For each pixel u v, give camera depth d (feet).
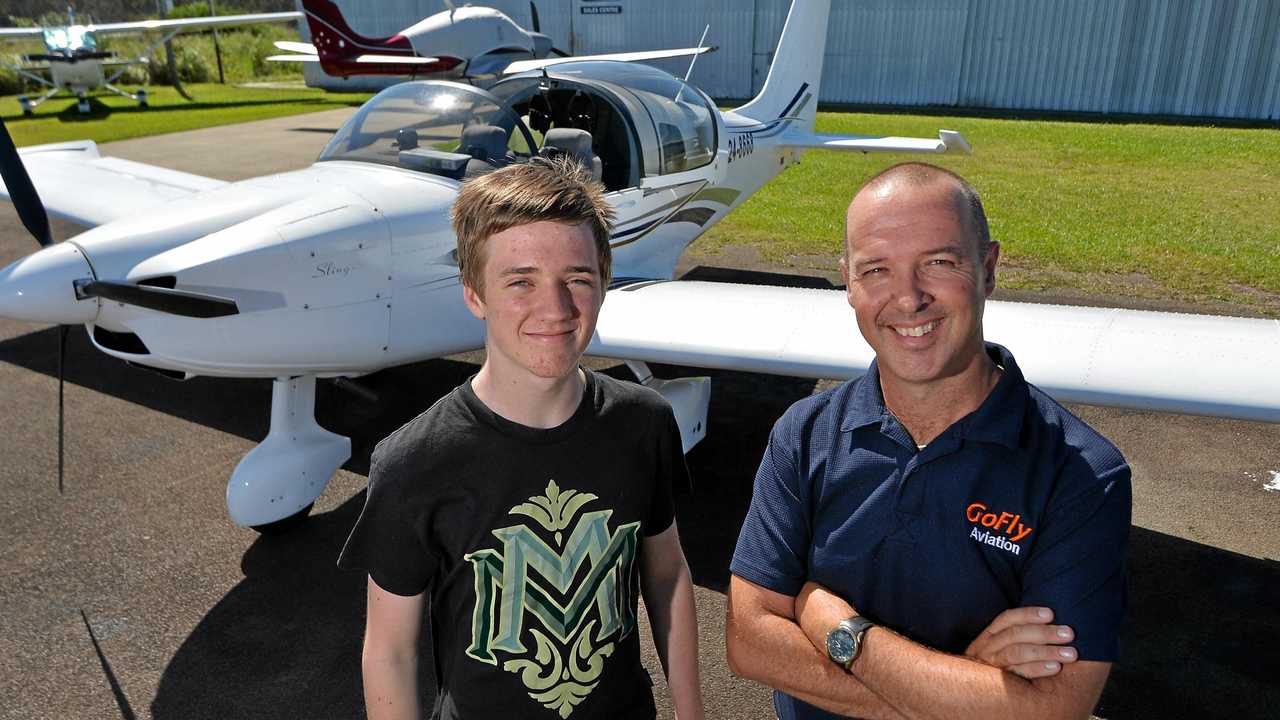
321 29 59.11
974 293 3.76
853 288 4.00
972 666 3.74
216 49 95.71
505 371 3.87
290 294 9.87
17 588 9.36
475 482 3.88
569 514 4.01
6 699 7.73
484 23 59.82
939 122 57.00
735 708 7.82
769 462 4.48
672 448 4.38
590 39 82.79
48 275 8.79
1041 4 66.80
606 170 15.57
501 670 4.09
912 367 3.81
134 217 10.02
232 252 9.46
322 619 8.98
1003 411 3.83
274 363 10.11
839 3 72.08
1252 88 62.34
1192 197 32.04
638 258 15.58
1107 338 9.36
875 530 4.05
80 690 7.88
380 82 76.74
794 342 10.57
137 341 9.63
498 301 3.76
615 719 4.34
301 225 10.03
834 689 4.12
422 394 15.08
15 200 9.78
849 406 4.21
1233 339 9.12
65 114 60.70
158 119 58.23
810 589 4.29
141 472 12.14
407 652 4.14
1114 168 38.91
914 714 3.82
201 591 9.40
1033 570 3.75
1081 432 3.86
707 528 10.83
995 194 32.45
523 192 3.73
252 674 8.14
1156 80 65.00
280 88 88.53
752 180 21.85
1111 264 22.68
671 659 4.61
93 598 9.23
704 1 77.61
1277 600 9.27
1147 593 9.39
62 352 9.30
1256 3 60.75
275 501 10.24
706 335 10.91
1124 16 64.59
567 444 3.96
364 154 12.29
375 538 3.94
